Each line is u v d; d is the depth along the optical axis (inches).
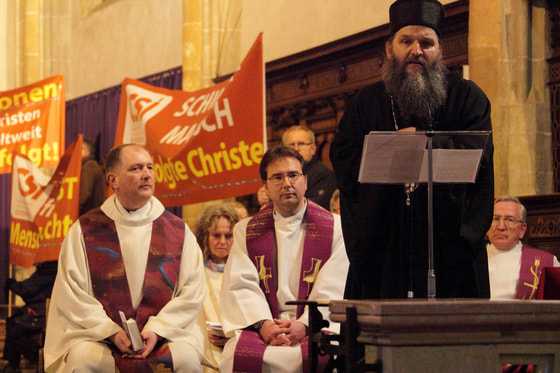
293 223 174.9
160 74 469.4
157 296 169.5
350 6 359.6
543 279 144.7
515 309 100.4
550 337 102.4
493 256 201.0
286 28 397.7
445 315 98.7
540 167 279.4
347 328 105.3
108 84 526.0
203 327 173.6
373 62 344.8
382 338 99.7
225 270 175.2
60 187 328.2
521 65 280.7
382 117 137.2
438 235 129.6
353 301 106.6
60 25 568.7
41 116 379.9
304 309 169.2
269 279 171.3
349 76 358.6
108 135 511.8
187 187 269.3
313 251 172.7
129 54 507.2
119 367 155.8
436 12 131.9
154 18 486.9
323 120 375.6
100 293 168.7
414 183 124.6
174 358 158.9
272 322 161.9
